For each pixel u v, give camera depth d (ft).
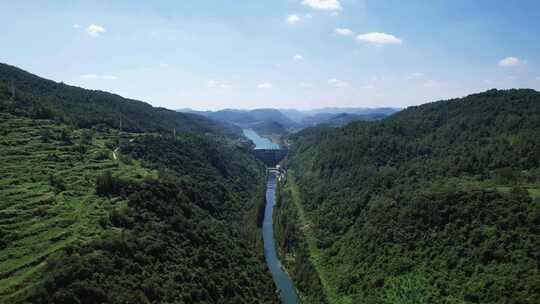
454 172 509.35
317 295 396.37
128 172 453.17
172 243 331.98
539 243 300.81
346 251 464.65
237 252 421.18
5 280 226.38
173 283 277.44
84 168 435.94
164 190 413.59
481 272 314.55
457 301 306.76
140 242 299.38
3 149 436.76
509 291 283.38
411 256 378.32
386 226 433.48
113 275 247.91
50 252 257.14
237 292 338.95
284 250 529.04
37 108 595.06
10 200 320.70
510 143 532.73
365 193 547.08
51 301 206.80
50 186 363.56
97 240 274.36
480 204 367.04
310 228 581.12
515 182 433.89
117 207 342.64
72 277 226.17
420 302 328.08
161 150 618.03
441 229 377.91
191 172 606.55
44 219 301.84
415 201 420.77
